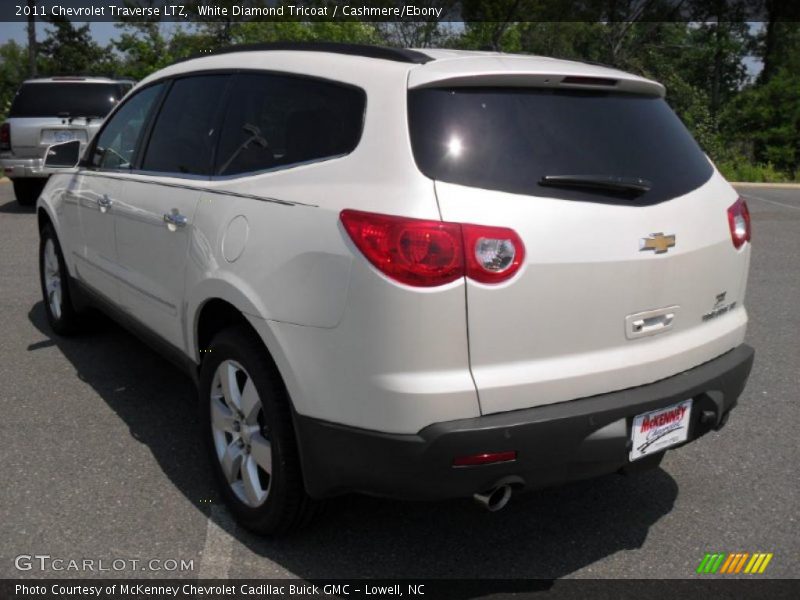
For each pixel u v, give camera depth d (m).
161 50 25.17
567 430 2.68
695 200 3.10
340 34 21.31
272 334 2.88
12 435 4.12
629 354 2.87
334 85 3.06
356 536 3.27
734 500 3.60
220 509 3.45
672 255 2.93
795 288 7.62
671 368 2.99
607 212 2.79
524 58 3.21
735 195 3.37
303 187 2.93
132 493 3.56
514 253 2.58
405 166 2.65
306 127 3.09
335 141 2.95
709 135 27.47
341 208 2.71
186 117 3.91
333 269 2.68
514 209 2.62
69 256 5.20
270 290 2.90
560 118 2.92
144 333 4.20
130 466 3.81
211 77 3.83
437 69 2.83
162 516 3.38
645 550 3.21
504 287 2.58
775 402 4.72
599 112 3.04
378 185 2.68
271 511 3.07
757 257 9.20
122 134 4.57
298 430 2.86
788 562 3.13
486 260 2.55
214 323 3.51
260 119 3.36
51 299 5.74
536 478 2.70
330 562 3.09
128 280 4.22
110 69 31.03
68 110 11.79
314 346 2.75
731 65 43.16
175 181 3.75
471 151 2.69
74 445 4.03
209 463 3.48
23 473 3.72
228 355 3.19
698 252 3.04
